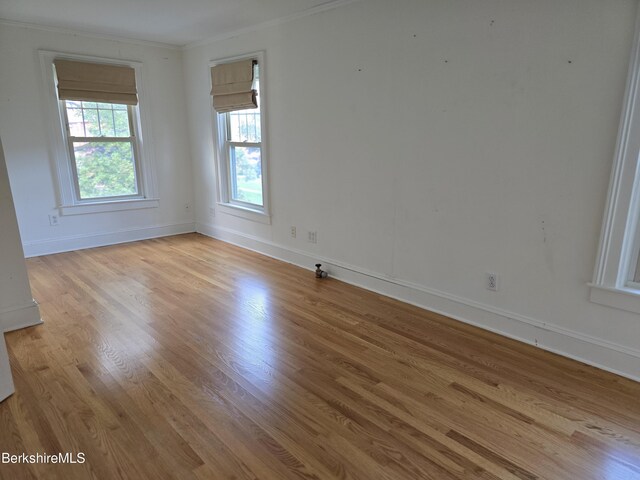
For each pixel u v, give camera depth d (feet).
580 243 7.52
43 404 6.67
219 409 6.57
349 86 10.87
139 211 16.94
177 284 12.05
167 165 17.33
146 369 7.68
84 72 14.46
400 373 7.56
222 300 10.90
